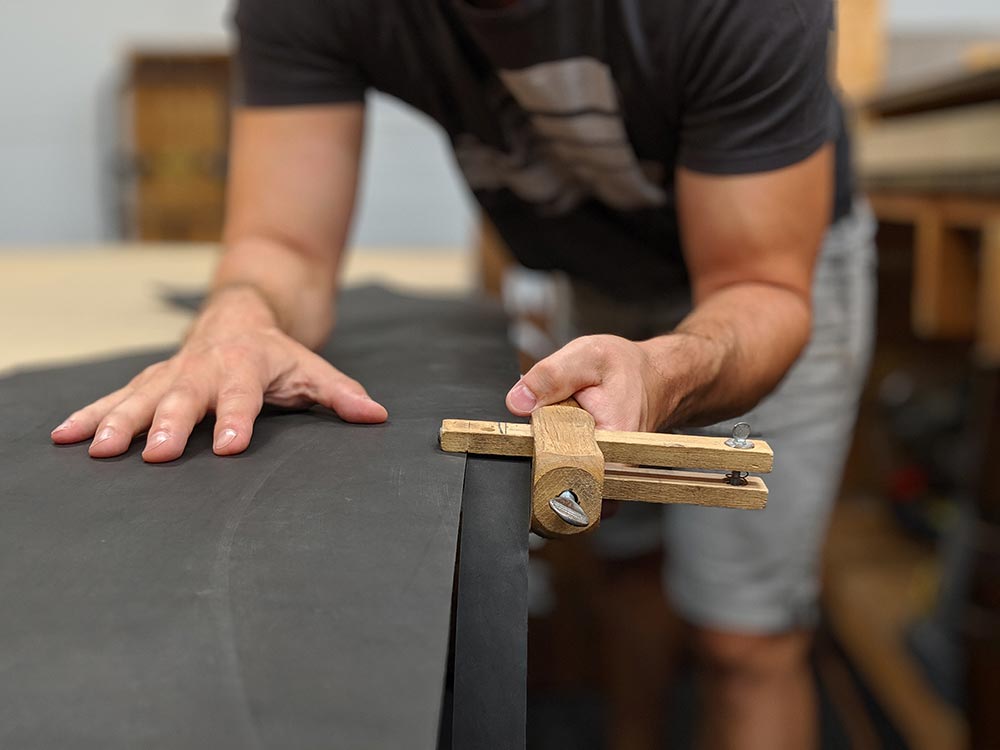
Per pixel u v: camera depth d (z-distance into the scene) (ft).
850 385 3.90
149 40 7.45
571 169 3.11
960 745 4.62
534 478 1.73
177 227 7.30
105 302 4.86
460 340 3.33
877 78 6.15
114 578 1.47
